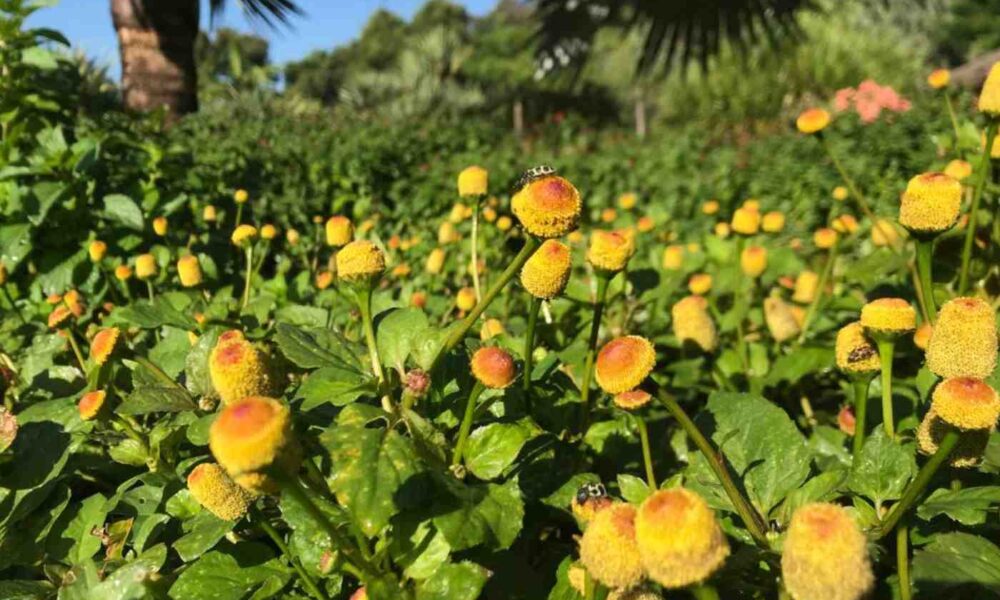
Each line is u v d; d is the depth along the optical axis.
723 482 0.18
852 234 0.48
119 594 0.18
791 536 0.13
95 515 0.22
